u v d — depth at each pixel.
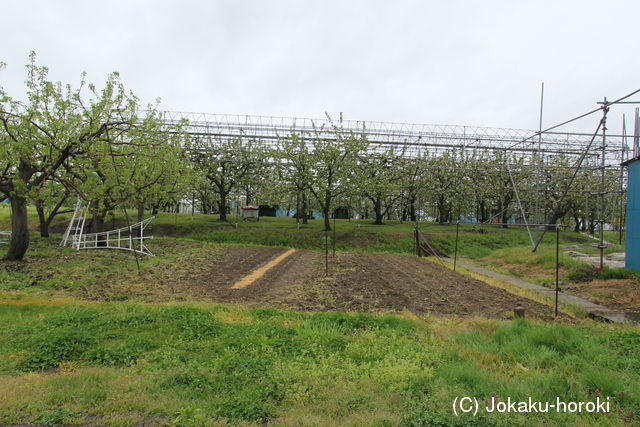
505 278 16.86
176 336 7.52
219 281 14.10
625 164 16.53
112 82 16.55
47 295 11.30
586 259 20.78
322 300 11.48
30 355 6.21
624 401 5.10
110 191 18.28
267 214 51.19
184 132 28.78
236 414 4.53
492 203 44.94
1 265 14.88
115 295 11.52
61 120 14.72
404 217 47.59
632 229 15.95
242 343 6.94
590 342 7.43
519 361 6.72
